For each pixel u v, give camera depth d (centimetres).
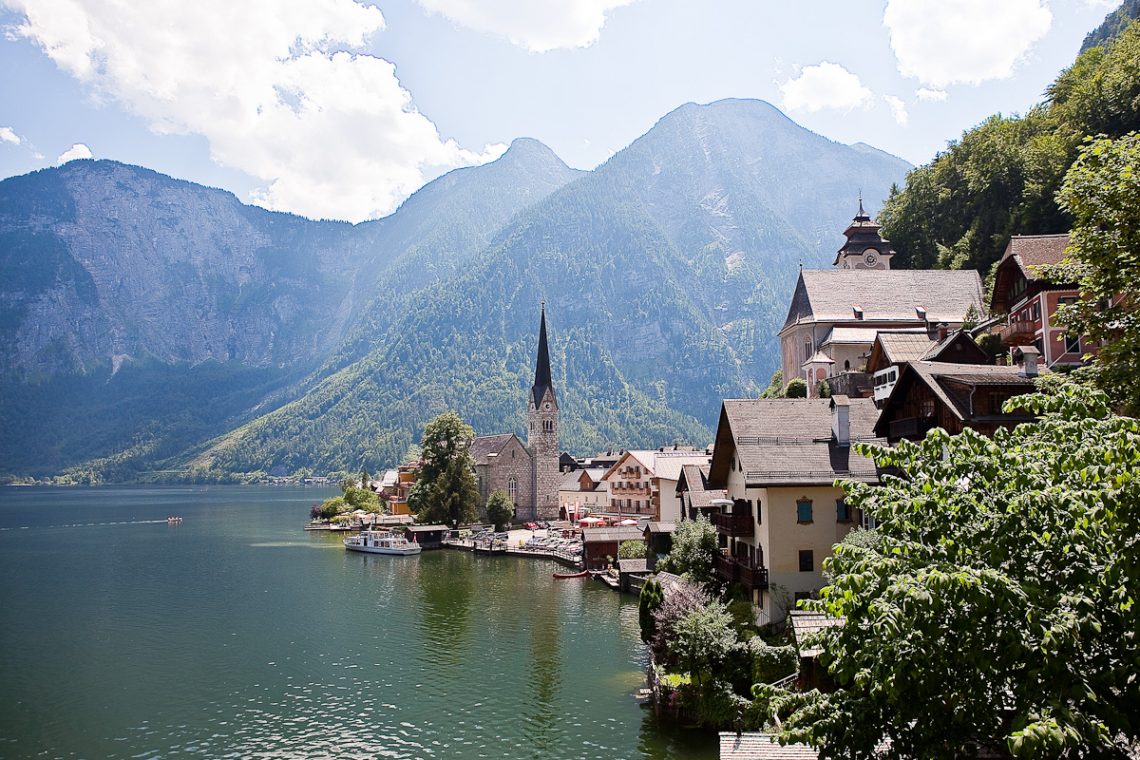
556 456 17200
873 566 1586
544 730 4409
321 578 9688
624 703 4788
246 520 19300
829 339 10219
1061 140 9875
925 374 4294
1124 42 9750
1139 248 2634
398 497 18650
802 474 4694
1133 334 2606
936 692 1562
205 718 4706
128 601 8169
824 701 1758
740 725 4019
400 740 4344
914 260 12538
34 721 4669
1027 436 1908
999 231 10719
